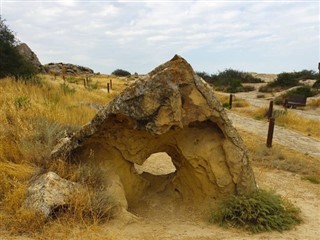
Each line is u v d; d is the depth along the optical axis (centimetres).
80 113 1123
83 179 581
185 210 619
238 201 577
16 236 470
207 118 580
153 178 688
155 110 546
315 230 568
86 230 493
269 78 6038
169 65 556
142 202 643
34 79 1638
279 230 556
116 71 7712
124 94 553
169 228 546
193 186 627
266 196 598
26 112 914
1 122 815
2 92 1110
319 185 855
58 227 491
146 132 583
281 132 1542
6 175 590
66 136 775
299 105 2631
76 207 521
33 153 671
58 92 1472
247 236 530
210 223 571
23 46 3450
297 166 990
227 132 590
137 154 618
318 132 1642
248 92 4212
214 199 611
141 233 516
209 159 596
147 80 549
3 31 1877
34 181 573
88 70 6000
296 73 4762
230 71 5600
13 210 518
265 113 2030
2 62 1739
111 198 562
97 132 585
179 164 642
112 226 524
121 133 596
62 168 600
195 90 566
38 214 496
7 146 696
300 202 720
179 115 556
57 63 5450
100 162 623
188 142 608
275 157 1061
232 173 594
